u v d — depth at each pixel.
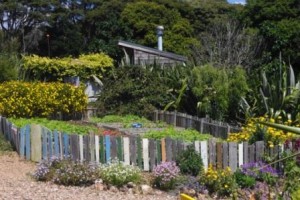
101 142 10.68
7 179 9.23
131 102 19.97
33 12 52.81
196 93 17.47
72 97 18.95
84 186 9.10
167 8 48.16
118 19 48.78
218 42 27.73
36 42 52.84
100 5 55.97
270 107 14.45
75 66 24.33
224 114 16.77
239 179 8.88
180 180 9.27
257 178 9.08
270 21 25.94
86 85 24.86
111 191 8.91
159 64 23.30
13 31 53.78
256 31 26.09
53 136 11.18
